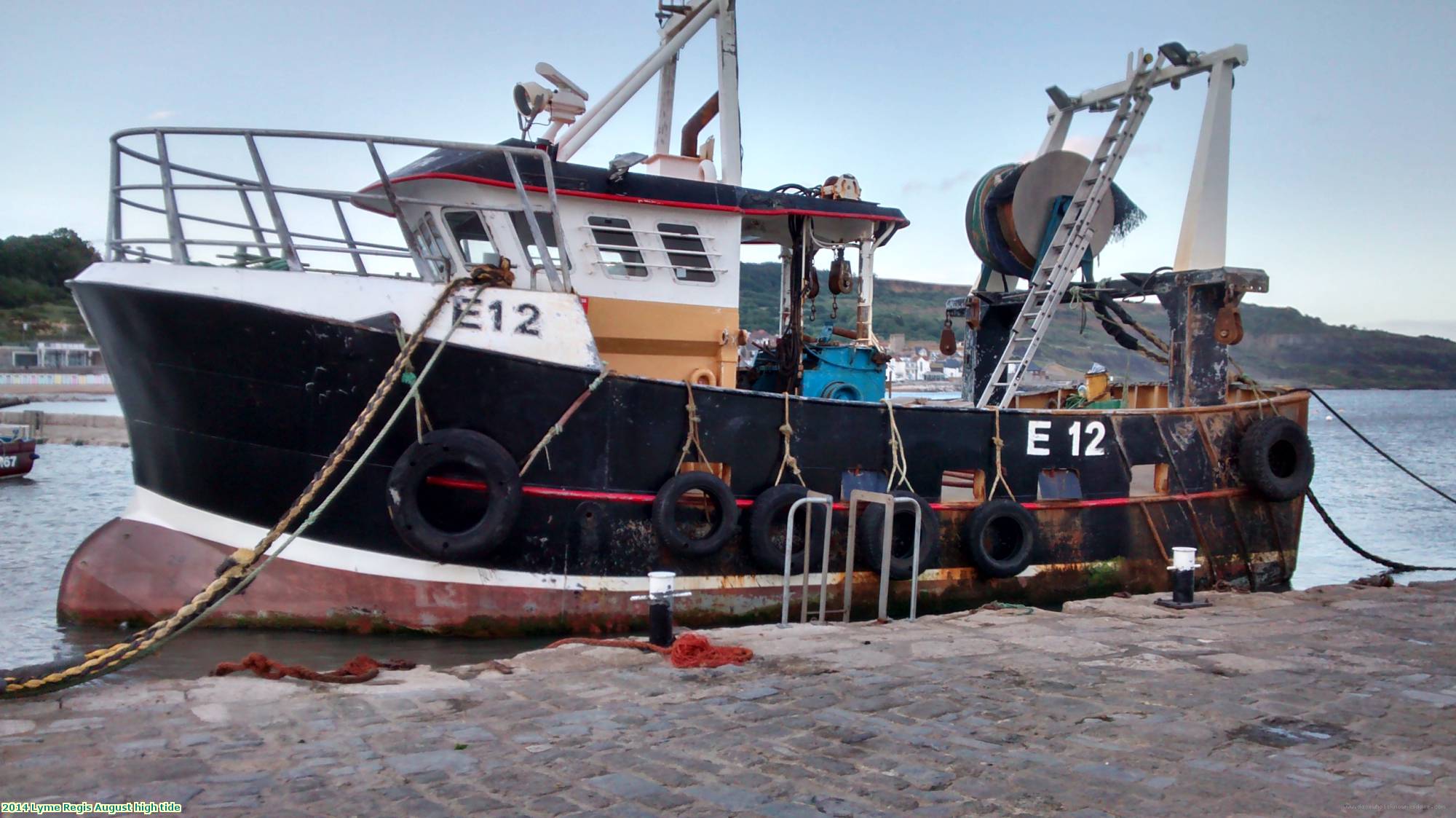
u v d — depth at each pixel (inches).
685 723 184.1
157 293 306.3
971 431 397.1
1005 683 216.4
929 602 393.7
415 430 315.6
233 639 318.7
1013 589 408.5
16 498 837.8
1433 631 274.5
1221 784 156.3
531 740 172.6
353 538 321.4
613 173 368.2
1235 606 311.1
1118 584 430.3
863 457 375.6
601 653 236.5
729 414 352.2
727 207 385.7
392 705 192.7
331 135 320.8
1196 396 465.7
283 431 315.9
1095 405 548.4
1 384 3014.3
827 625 278.2
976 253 530.0
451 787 149.6
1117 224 520.7
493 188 353.7
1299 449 468.1
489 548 320.2
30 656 304.3
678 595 334.3
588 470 333.1
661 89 454.0
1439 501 967.6
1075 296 506.0
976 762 164.7
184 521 332.2
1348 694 210.8
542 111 386.0
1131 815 143.2
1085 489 422.6
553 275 344.5
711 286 387.9
